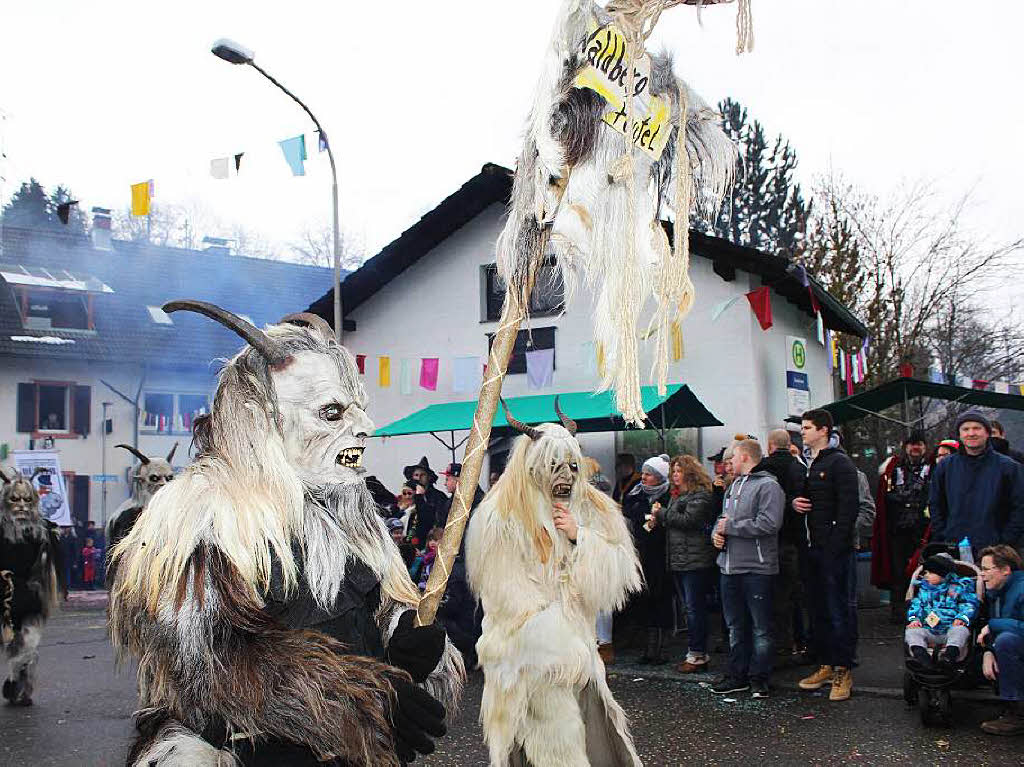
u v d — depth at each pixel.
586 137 2.82
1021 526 6.67
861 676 7.93
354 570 2.27
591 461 5.97
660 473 9.05
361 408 2.39
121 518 7.90
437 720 2.10
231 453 2.19
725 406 12.70
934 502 7.21
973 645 6.38
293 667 1.97
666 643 10.10
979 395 11.82
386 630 2.36
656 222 2.98
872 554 10.77
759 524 7.25
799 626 8.96
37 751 6.51
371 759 2.01
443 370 15.70
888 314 24.97
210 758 2.01
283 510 2.18
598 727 4.35
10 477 8.16
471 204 15.30
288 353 2.31
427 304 15.95
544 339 14.09
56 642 12.11
